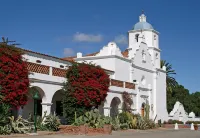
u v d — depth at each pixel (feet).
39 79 82.43
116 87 114.42
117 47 133.49
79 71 92.73
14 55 71.97
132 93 125.29
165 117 169.07
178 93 267.39
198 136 89.81
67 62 114.83
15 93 69.67
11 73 70.33
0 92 68.85
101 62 132.87
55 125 81.15
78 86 91.50
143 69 152.15
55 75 89.15
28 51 97.66
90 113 87.61
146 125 116.78
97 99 93.50
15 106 70.85
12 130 69.77
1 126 67.26
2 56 70.23
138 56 147.95
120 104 117.39
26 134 68.90
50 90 86.58
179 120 179.52
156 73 163.22
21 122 71.82
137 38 164.66
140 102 134.31
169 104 241.76
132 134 88.43
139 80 147.74
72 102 91.61
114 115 117.50
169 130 119.75
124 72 136.15
